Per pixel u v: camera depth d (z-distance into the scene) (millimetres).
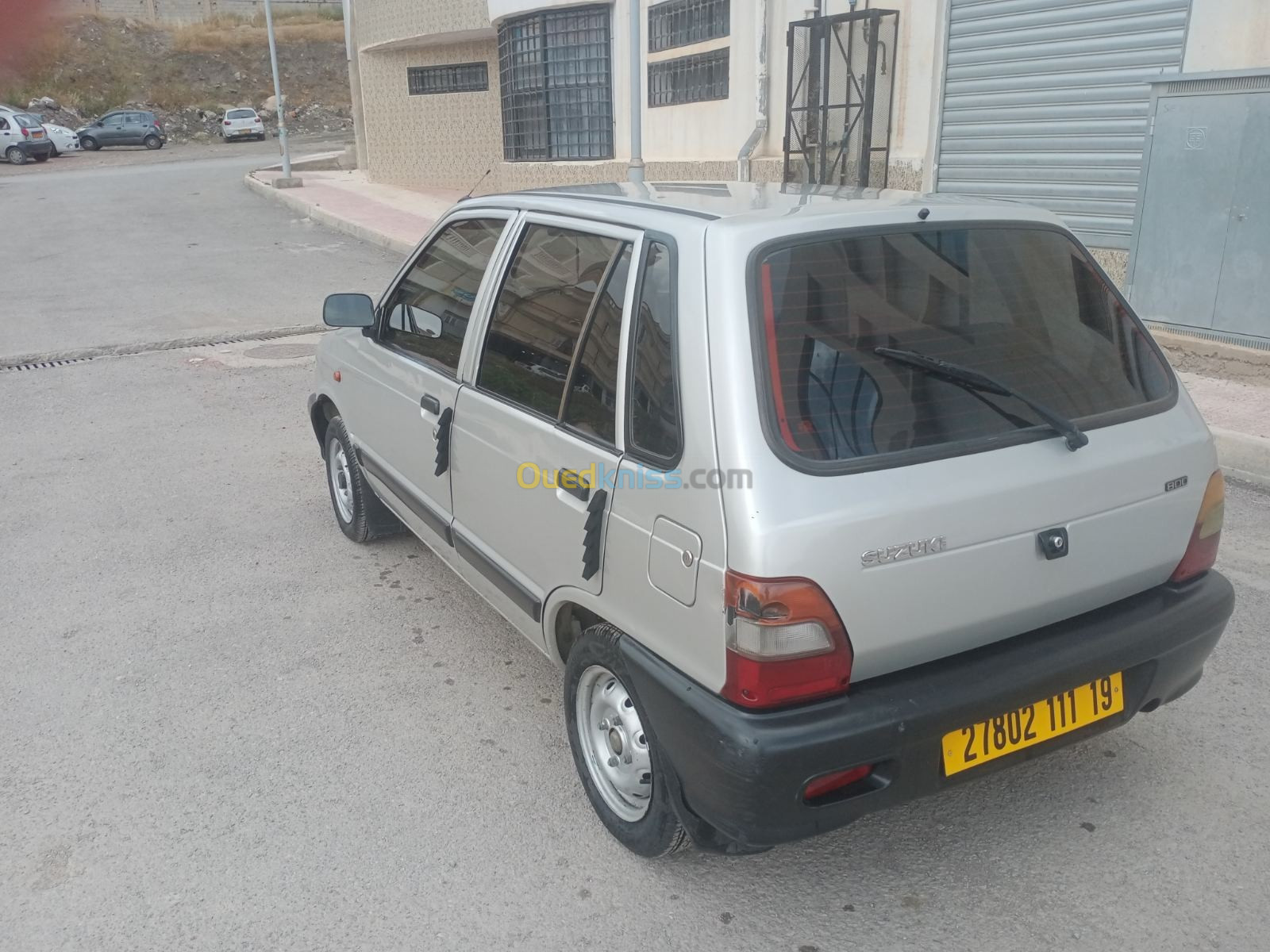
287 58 45469
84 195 22828
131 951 2605
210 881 2844
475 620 4363
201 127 40938
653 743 2643
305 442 6777
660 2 14289
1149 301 7820
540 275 3213
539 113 16906
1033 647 2584
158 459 6488
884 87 10422
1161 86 7387
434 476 3809
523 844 2984
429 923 2688
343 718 3641
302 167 27250
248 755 3426
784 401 2340
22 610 4473
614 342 2752
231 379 8391
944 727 2398
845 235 2588
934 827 3016
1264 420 6176
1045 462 2535
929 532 2352
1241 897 2709
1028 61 8961
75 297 11828
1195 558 2883
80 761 3400
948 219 2773
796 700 2309
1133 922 2635
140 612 4453
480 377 3438
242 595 4602
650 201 3004
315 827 3064
